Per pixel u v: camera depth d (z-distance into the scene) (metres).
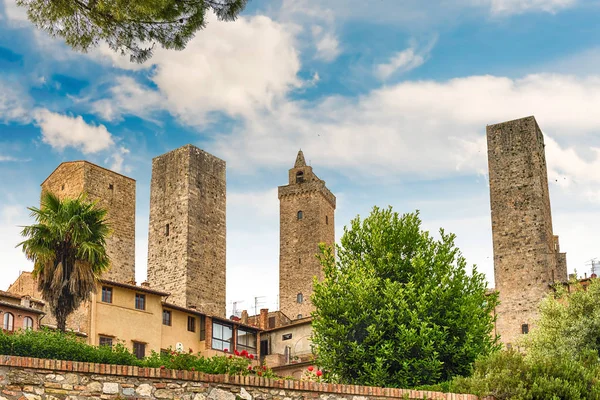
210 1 23.14
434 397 24.66
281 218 112.25
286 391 22.86
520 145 74.50
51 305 41.28
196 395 21.44
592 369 28.48
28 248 41.19
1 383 19.17
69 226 41.91
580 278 67.44
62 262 41.50
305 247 109.25
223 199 85.62
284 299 107.94
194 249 80.06
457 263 39.97
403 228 40.81
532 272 70.56
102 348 28.84
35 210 42.38
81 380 20.14
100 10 22.47
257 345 70.94
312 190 111.19
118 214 73.69
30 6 22.66
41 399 19.52
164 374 21.14
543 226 71.44
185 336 63.47
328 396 23.50
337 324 37.97
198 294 79.06
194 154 82.88
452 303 38.06
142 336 58.75
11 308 49.25
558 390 25.69
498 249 72.75
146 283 65.38
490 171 75.19
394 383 35.72
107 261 43.41
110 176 74.06
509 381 26.06
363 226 41.62
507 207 73.50
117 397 20.42
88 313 55.62
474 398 25.05
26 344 26.45
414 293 37.97
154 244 82.00
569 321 46.19
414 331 36.22
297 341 70.81
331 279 40.34
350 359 37.09
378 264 39.88
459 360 36.62
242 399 22.08
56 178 74.69
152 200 83.81
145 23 22.97
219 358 26.80
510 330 69.88
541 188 73.00
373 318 37.69
